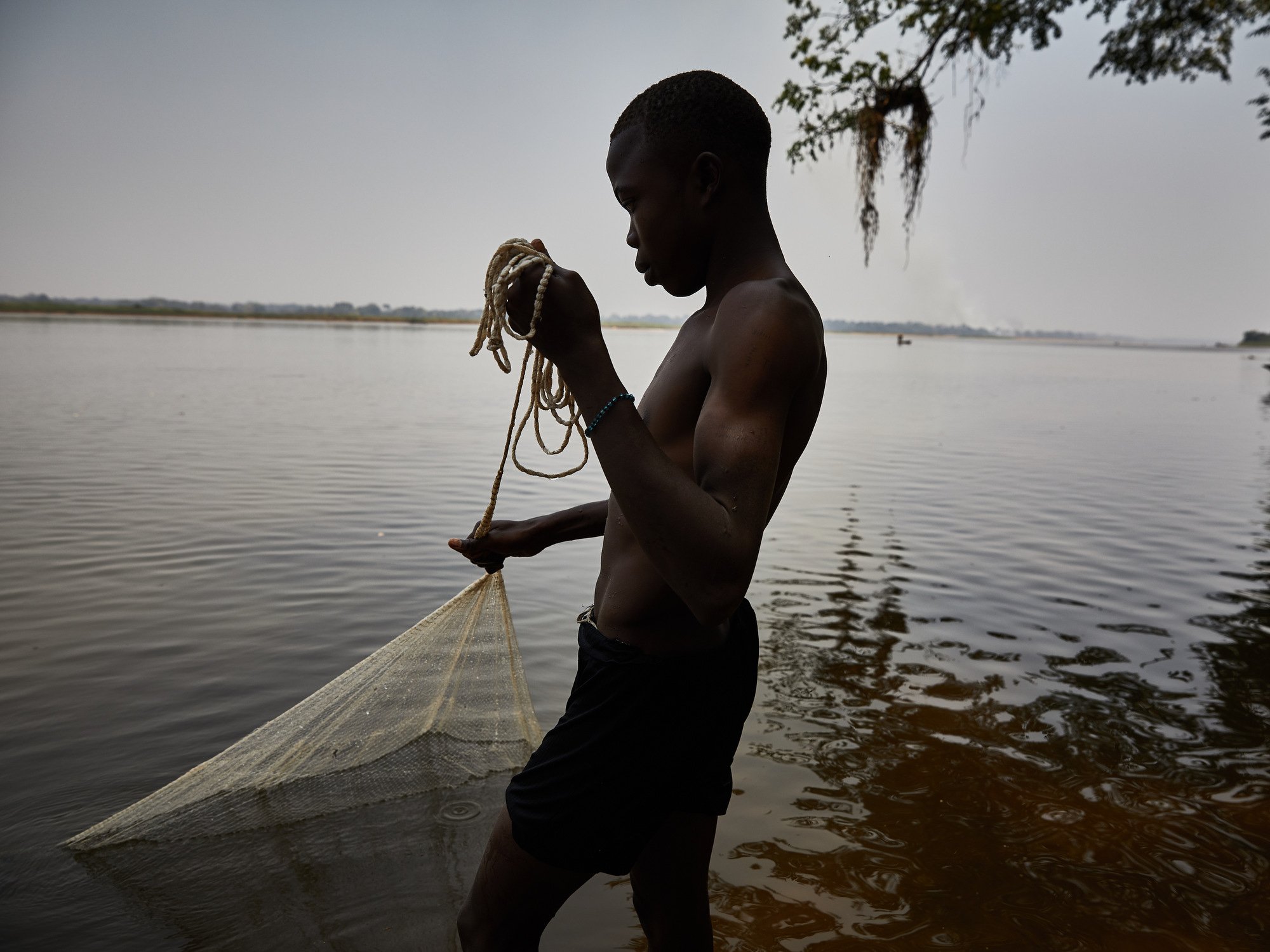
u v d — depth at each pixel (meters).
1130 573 5.95
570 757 1.39
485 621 2.60
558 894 1.43
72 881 2.28
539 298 1.16
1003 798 2.84
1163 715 3.54
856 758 3.11
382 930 2.09
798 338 1.23
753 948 2.09
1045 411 21.16
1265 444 14.67
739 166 1.38
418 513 7.19
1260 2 8.25
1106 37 8.55
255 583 5.07
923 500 8.66
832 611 4.91
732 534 1.13
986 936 2.14
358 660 3.91
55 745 3.06
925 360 66.44
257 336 68.25
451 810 2.62
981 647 4.35
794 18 7.97
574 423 1.53
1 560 5.43
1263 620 4.92
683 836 1.54
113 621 4.37
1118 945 2.12
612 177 1.48
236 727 3.22
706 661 1.41
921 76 7.51
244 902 2.19
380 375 27.44
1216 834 2.64
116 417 13.27
